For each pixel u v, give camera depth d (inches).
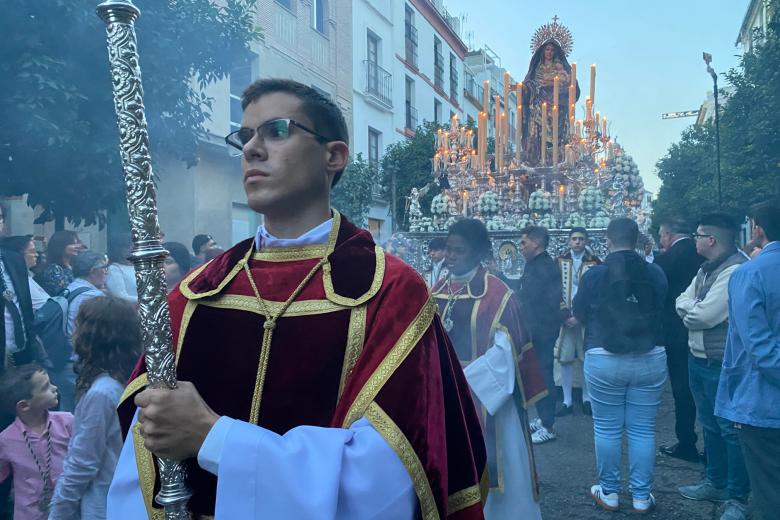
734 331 103.7
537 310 189.8
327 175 51.4
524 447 110.1
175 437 38.9
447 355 50.8
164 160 329.7
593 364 134.7
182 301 50.6
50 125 148.8
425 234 311.1
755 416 97.7
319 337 45.6
